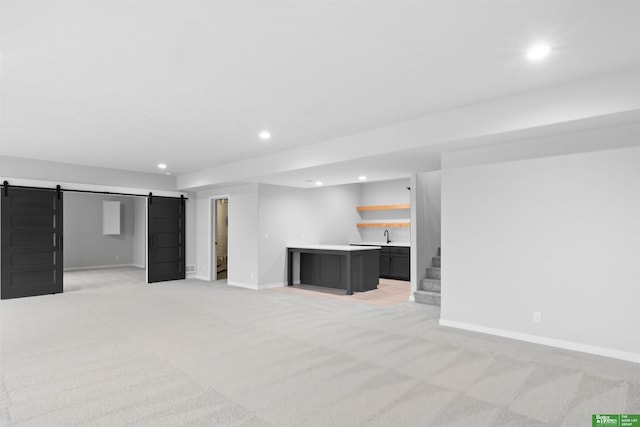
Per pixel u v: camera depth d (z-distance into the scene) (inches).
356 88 133.0
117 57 108.6
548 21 90.0
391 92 137.0
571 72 119.3
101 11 84.8
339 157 202.2
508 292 160.9
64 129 185.9
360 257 281.9
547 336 150.4
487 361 133.9
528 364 130.7
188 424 92.0
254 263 297.3
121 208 486.0
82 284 320.8
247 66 115.3
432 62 112.8
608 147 136.4
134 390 111.0
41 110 156.1
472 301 172.2
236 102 147.3
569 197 144.9
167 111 158.2
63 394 108.3
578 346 143.0
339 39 98.7
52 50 103.8
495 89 133.9
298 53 106.8
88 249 458.6
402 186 363.6
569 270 145.1
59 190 275.7
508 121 141.3
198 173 317.1
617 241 134.9
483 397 106.3
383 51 105.6
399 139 175.3
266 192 303.3
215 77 123.3
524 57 109.1
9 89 132.8
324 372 124.7
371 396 107.1
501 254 162.6
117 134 196.2
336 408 100.1
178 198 348.2
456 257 176.9
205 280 344.2
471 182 171.3
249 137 202.8
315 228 340.8
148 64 113.4
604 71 118.3
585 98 124.3
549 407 100.3
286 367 129.2
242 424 92.1
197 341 158.4
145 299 252.5
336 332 171.9
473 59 110.6
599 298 138.6
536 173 152.8
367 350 146.8
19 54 106.1
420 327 179.6
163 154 248.7
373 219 383.2
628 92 116.5
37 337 163.8
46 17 87.1
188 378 119.8
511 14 86.9
